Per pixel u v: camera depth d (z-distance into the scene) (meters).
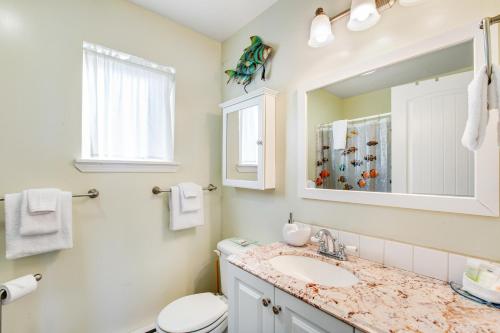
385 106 1.05
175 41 1.74
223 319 1.33
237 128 1.68
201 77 1.90
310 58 1.34
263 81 1.63
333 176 1.23
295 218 1.41
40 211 1.12
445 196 0.88
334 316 0.69
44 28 1.24
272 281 0.88
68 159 1.30
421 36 0.95
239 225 1.82
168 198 1.68
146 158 1.63
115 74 1.51
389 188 1.03
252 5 1.58
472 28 0.83
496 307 0.69
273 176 1.51
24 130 1.18
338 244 1.13
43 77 1.23
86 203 1.35
